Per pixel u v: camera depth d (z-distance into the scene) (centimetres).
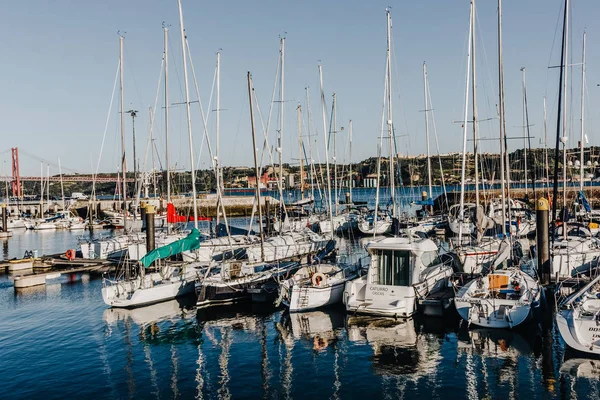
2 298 2744
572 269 2417
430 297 2184
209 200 8756
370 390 1474
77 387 1560
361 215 5447
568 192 6056
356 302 2194
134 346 1917
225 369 1669
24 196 13262
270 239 3538
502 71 2673
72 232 6875
